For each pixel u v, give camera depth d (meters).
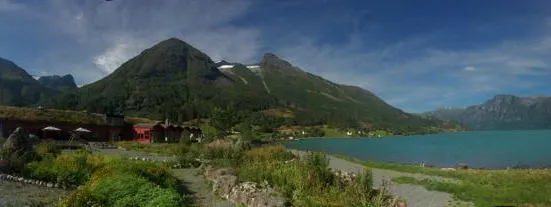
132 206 18.05
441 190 29.22
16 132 30.45
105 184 19.56
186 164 41.94
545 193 25.92
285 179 24.56
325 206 19.16
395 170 44.19
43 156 30.77
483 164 66.56
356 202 19.89
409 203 25.08
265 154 46.75
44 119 80.88
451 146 127.38
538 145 124.88
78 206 17.52
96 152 54.06
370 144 148.88
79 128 81.25
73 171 25.42
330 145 139.75
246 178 27.09
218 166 34.69
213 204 22.70
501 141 159.00
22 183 23.50
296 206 19.34
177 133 107.19
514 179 32.25
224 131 108.44
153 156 54.41
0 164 25.12
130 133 102.19
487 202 24.12
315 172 24.91
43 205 19.52
